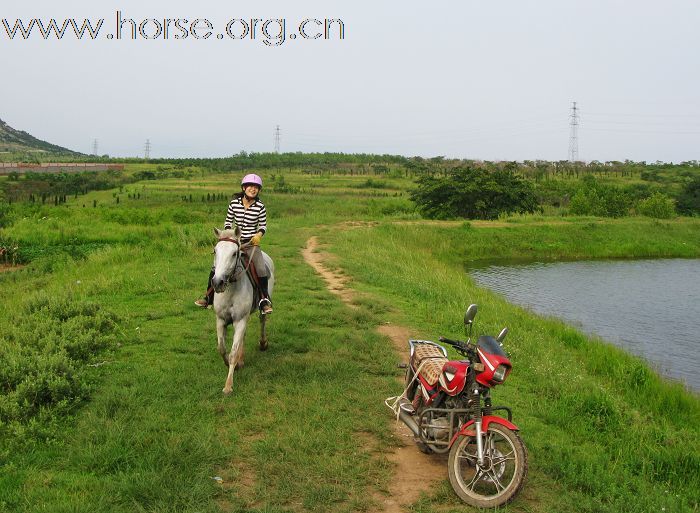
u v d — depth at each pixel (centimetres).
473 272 2883
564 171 11269
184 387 666
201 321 983
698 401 991
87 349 781
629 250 3812
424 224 3803
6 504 428
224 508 443
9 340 820
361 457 533
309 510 447
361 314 1072
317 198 6425
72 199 5959
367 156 16562
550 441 606
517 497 482
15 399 587
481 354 482
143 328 932
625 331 1758
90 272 1566
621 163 12169
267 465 502
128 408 607
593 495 503
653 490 526
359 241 2492
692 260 3631
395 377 759
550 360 953
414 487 493
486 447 485
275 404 636
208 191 7225
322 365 763
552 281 2677
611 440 650
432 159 14362
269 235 2552
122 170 11488
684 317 1961
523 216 4488
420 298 1348
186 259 1689
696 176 9981
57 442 532
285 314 1052
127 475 468
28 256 2052
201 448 519
